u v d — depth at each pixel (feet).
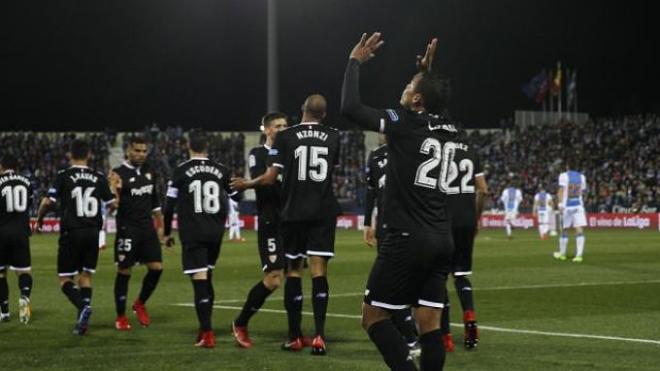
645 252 175.11
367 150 363.15
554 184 318.86
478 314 83.97
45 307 92.22
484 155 348.59
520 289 106.42
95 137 349.41
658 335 70.54
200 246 67.92
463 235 64.95
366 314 44.45
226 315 85.05
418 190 43.29
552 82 390.63
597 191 319.68
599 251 178.50
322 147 64.90
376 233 69.51
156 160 334.03
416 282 43.50
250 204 313.12
